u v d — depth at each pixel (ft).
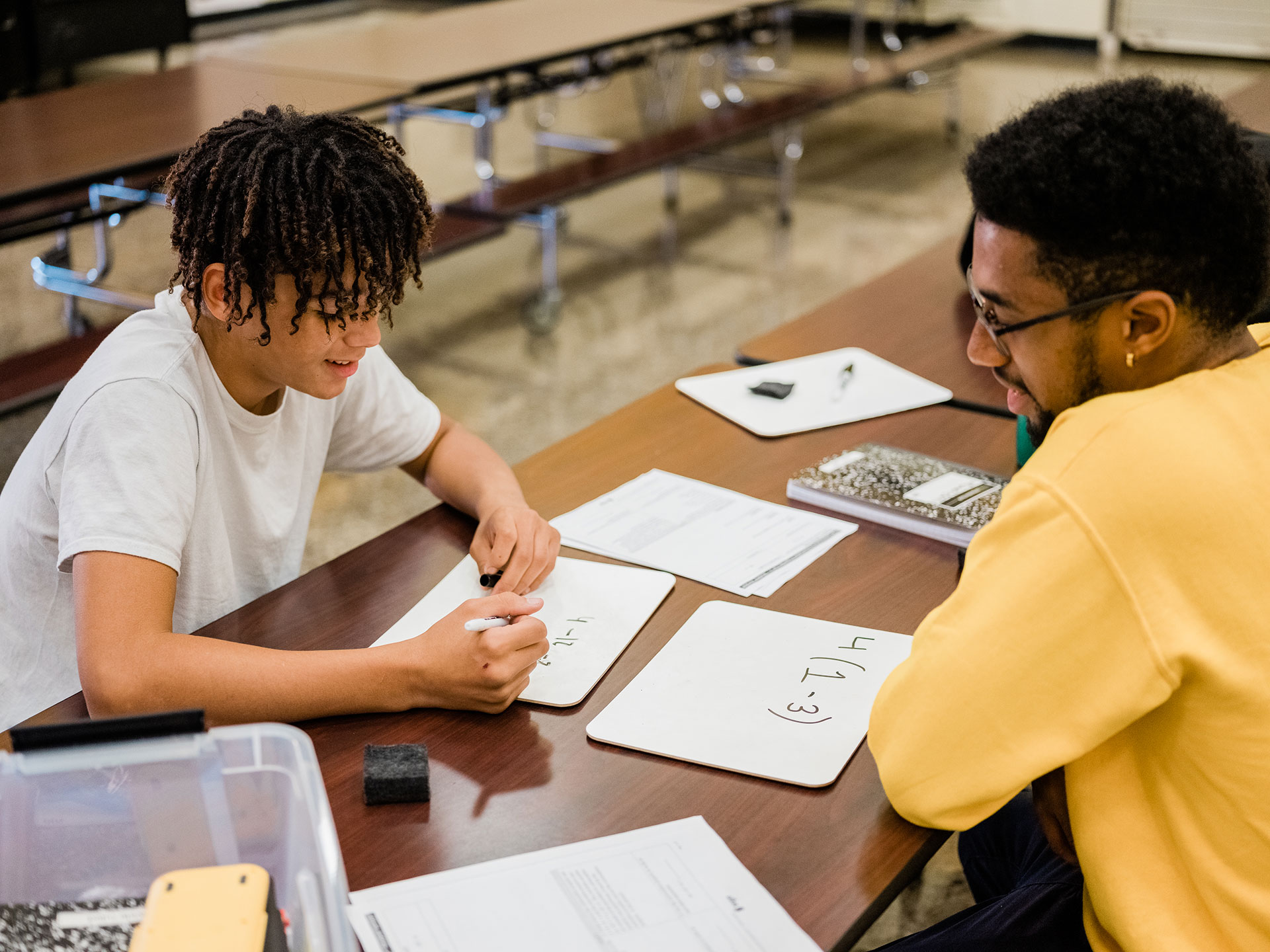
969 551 2.97
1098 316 2.76
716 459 5.10
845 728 3.40
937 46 20.74
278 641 3.79
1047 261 2.72
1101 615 2.67
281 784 2.55
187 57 26.84
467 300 14.46
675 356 12.78
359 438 4.78
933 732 2.87
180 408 3.75
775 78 22.41
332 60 13.47
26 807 2.47
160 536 3.54
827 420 5.44
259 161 3.40
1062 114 2.71
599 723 3.41
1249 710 2.67
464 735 3.38
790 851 2.98
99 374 3.71
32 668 3.99
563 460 5.10
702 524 4.55
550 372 12.39
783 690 3.55
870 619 3.93
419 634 3.82
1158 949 2.86
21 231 10.52
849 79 18.39
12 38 19.34
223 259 3.51
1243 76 25.98
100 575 3.43
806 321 6.73
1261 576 2.62
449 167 19.53
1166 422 2.68
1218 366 2.88
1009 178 2.71
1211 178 2.58
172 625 3.84
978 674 2.79
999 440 5.26
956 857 6.54
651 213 17.90
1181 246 2.62
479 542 4.30
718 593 4.09
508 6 17.10
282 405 4.22
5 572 3.93
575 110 23.35
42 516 3.79
